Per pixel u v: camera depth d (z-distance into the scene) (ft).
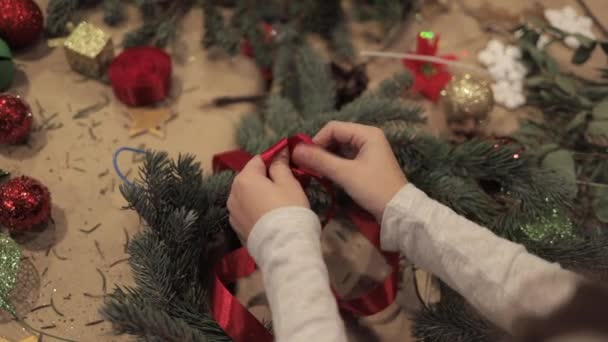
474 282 2.21
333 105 2.85
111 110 2.93
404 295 2.71
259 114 2.98
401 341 2.64
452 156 2.65
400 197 2.32
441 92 3.01
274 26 3.04
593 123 2.77
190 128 2.95
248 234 2.26
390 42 3.25
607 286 2.04
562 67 3.20
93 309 2.55
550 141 2.95
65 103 2.91
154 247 2.35
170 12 3.13
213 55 3.12
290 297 2.10
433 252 2.27
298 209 2.21
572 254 2.46
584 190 2.83
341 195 2.68
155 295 2.31
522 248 2.23
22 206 2.50
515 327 2.12
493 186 2.72
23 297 2.54
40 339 2.49
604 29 3.31
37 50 2.99
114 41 3.09
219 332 2.37
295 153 2.42
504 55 3.19
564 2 3.36
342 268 2.72
